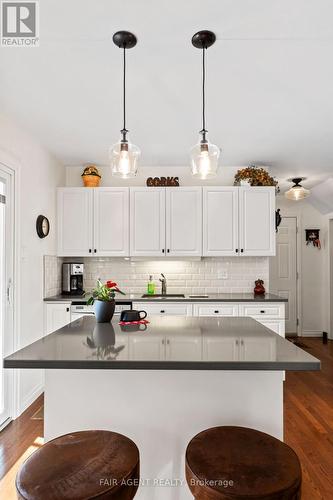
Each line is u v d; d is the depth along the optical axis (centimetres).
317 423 265
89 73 210
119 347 143
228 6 154
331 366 409
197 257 391
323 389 337
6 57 192
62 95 239
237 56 192
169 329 184
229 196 379
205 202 380
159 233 380
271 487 97
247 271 408
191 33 172
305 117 277
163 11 157
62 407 153
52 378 153
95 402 152
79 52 188
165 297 365
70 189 384
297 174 450
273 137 321
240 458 110
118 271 414
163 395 152
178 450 151
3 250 268
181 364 122
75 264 388
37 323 328
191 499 149
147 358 126
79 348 141
